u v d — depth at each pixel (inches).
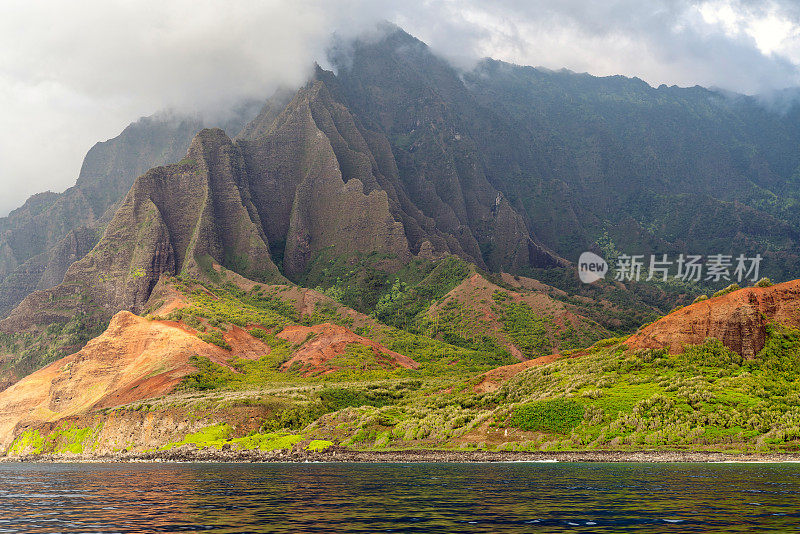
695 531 1775.3
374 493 2672.2
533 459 4456.2
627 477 3157.0
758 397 4613.7
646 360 5433.1
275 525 1929.1
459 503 2329.0
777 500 2301.9
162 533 1823.3
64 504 2522.1
